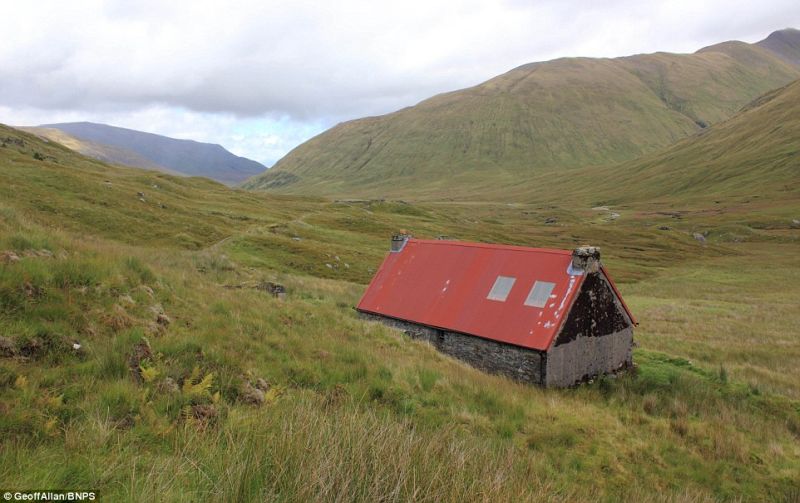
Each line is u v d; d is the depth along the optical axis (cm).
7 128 10569
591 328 2616
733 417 2033
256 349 1379
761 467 1616
